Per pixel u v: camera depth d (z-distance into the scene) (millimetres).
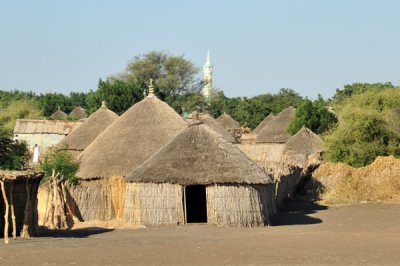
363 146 45594
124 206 31172
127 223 30516
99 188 32375
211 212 29859
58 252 21750
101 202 32250
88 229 29062
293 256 20891
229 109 101562
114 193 32250
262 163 41156
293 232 27281
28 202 25906
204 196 37188
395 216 33281
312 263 19641
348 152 45875
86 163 36406
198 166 30156
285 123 70000
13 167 36719
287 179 41000
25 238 25578
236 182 29562
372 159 45188
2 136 38000
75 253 21516
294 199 41594
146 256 20875
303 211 36250
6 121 86562
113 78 98188
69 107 110562
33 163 40031
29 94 120438
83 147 45594
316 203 39906
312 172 43156
